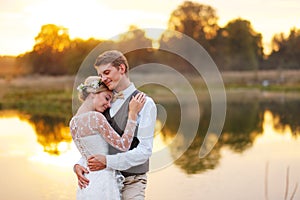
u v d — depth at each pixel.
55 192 6.22
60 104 15.79
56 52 16.80
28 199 5.76
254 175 7.01
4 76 17.33
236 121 14.04
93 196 3.19
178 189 6.21
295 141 10.23
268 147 9.47
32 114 14.58
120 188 3.25
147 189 6.30
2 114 14.87
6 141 10.02
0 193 6.11
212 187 6.33
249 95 22.69
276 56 25.62
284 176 7.03
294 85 24.34
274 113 16.27
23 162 7.93
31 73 17.31
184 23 23.53
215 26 25.08
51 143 9.74
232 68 25.06
